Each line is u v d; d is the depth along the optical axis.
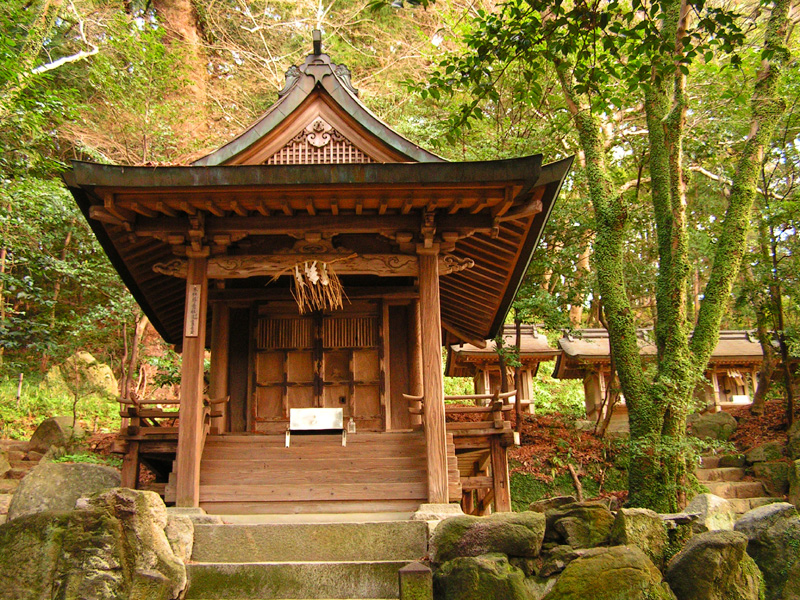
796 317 14.71
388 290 8.82
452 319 11.76
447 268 7.64
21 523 5.06
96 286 13.80
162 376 13.92
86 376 16.52
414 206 7.29
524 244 8.41
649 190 15.75
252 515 7.02
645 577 4.96
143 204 6.97
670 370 8.84
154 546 5.29
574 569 5.08
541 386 20.44
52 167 11.64
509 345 15.15
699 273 22.62
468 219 7.47
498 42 6.47
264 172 6.61
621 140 14.55
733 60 6.16
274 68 22.23
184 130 16.92
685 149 13.71
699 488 8.96
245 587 5.55
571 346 15.61
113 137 15.65
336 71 8.26
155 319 10.47
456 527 5.71
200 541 6.04
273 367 8.74
